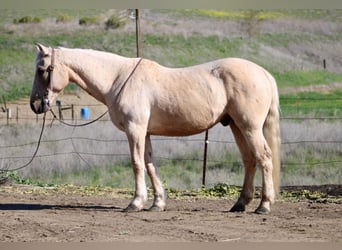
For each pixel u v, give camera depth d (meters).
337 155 20.44
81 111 31.16
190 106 10.72
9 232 9.34
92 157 20.05
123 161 20.02
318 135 21.77
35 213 11.05
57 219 10.38
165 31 47.22
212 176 17.62
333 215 10.70
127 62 11.19
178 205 12.16
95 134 23.44
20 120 30.50
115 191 14.55
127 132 10.87
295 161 19.95
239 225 9.73
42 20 49.16
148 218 10.41
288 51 47.03
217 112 10.73
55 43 45.31
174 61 42.56
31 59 42.44
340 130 22.16
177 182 16.95
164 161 20.06
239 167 19.19
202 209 11.59
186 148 20.92
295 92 38.31
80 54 11.28
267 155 10.65
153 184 11.30
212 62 10.99
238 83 10.61
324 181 17.78
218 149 20.59
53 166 19.23
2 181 15.52
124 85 10.97
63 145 21.88
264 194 10.80
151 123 10.92
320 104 32.00
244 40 47.75
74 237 8.96
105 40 45.56
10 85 37.94
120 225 9.80
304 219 10.27
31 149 21.48
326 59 45.97
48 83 11.23
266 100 10.68
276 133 10.84
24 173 18.50
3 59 42.06
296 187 14.61
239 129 10.88
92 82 11.16
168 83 10.84
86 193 14.16
